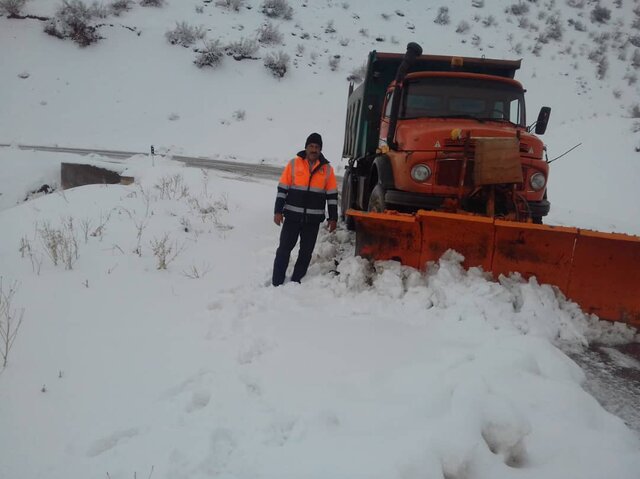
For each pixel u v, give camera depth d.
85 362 3.58
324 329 4.23
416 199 5.86
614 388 3.75
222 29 40.56
